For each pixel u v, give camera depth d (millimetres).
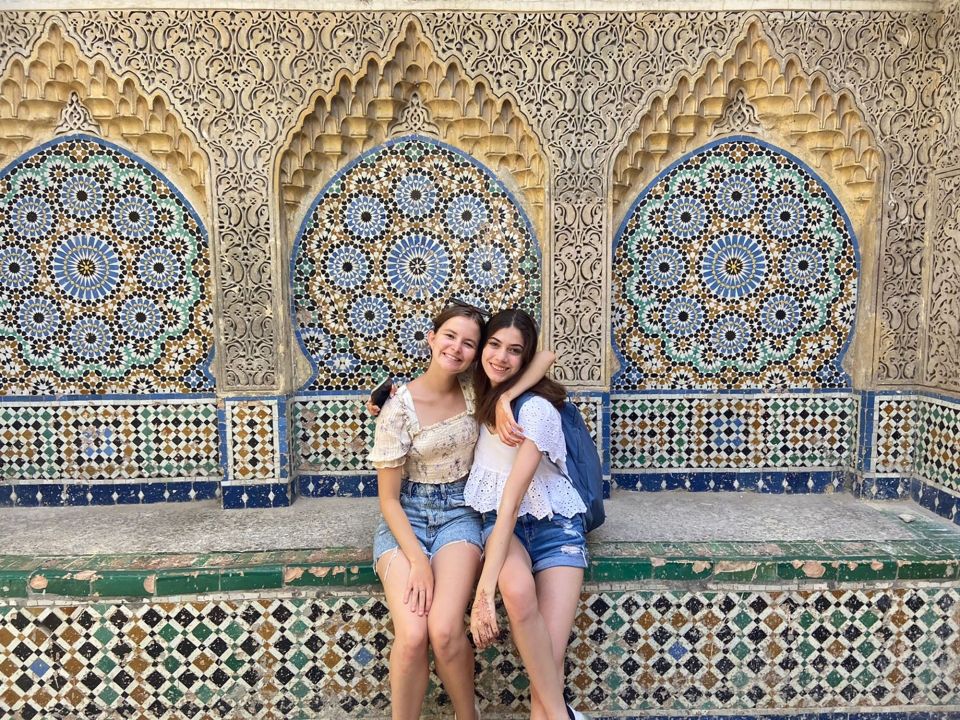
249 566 1837
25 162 2303
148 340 2408
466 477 1782
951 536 2033
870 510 2297
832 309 2428
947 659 1878
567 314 2336
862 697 1889
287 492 2373
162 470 2441
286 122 2225
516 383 1701
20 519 2279
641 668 1882
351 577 1827
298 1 2170
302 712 1865
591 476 1862
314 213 2373
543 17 2211
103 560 1888
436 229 2400
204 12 2164
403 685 1507
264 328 2312
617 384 2469
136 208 2350
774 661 1878
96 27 2148
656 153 2352
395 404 1691
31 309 2369
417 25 2201
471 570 1607
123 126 2268
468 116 2279
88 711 1833
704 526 2143
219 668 1841
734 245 2416
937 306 2246
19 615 1796
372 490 2477
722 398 2473
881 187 2291
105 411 2418
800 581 1854
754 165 2379
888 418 2375
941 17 2205
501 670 1841
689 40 2223
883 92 2246
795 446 2479
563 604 1587
